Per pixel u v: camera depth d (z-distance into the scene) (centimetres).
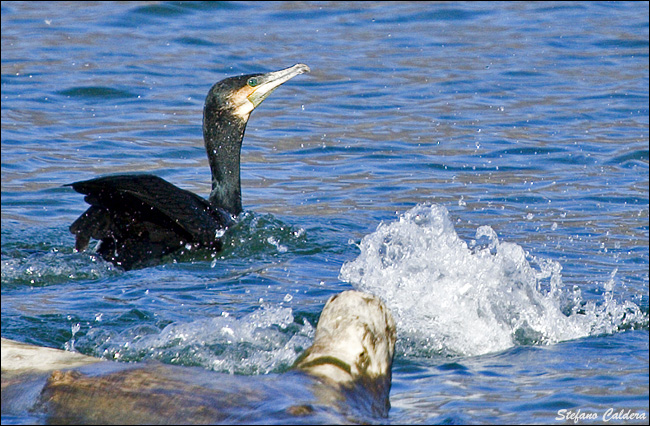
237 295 973
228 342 786
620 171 1634
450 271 900
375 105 2062
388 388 623
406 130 1881
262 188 1538
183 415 543
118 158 1678
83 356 635
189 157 1712
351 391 583
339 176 1614
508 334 828
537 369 734
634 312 907
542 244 1220
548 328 843
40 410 569
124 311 902
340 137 1842
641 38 2642
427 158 1708
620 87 2200
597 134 1855
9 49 2419
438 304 862
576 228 1307
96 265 1102
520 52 2509
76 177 1552
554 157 1712
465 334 820
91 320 873
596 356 773
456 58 2456
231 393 558
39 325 855
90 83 2134
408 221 1018
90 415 557
